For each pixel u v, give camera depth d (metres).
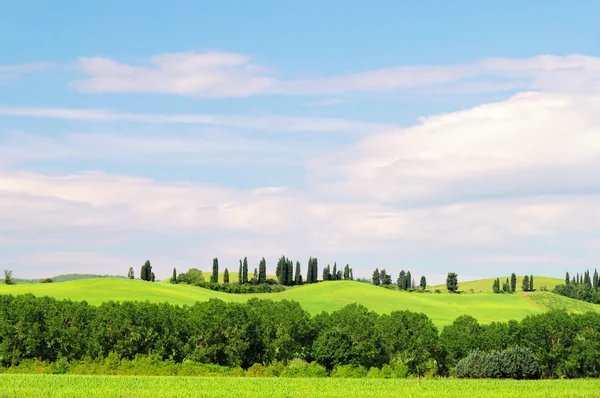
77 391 76.69
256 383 91.94
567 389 91.25
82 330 125.19
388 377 117.38
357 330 131.50
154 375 111.12
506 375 116.19
